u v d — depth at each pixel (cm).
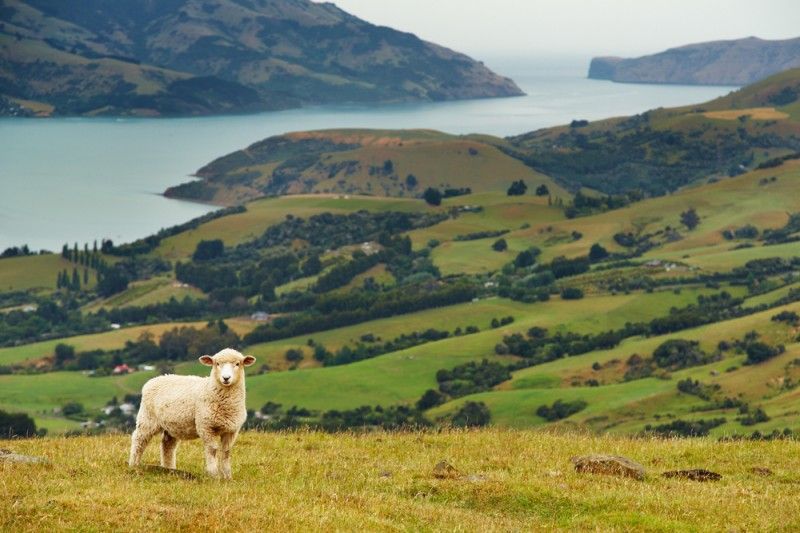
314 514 1653
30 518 1510
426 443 2584
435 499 1903
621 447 2523
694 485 2027
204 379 1955
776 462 2316
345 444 2538
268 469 2102
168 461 2022
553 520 1769
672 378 16625
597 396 15662
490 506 1861
